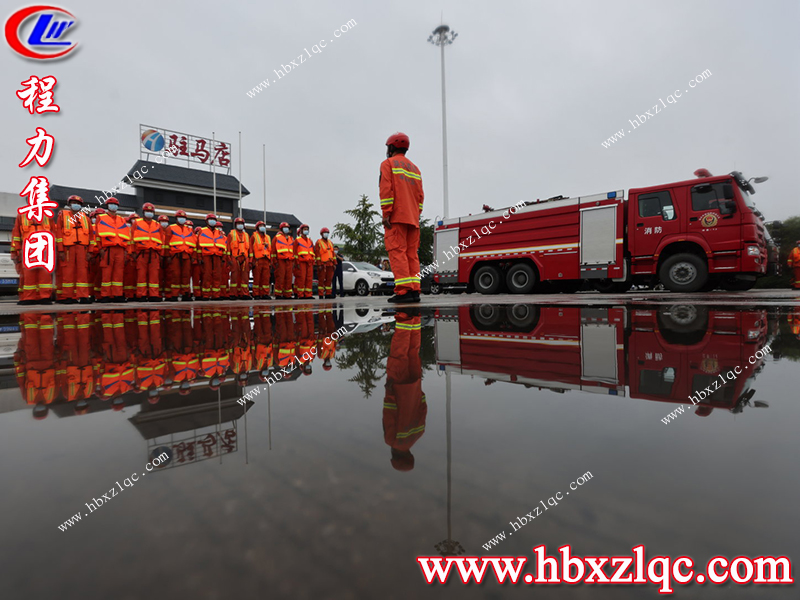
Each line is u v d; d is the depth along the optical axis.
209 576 0.23
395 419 0.58
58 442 0.48
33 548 0.26
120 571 0.23
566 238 9.45
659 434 0.51
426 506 0.32
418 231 4.88
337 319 2.69
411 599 0.21
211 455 0.44
